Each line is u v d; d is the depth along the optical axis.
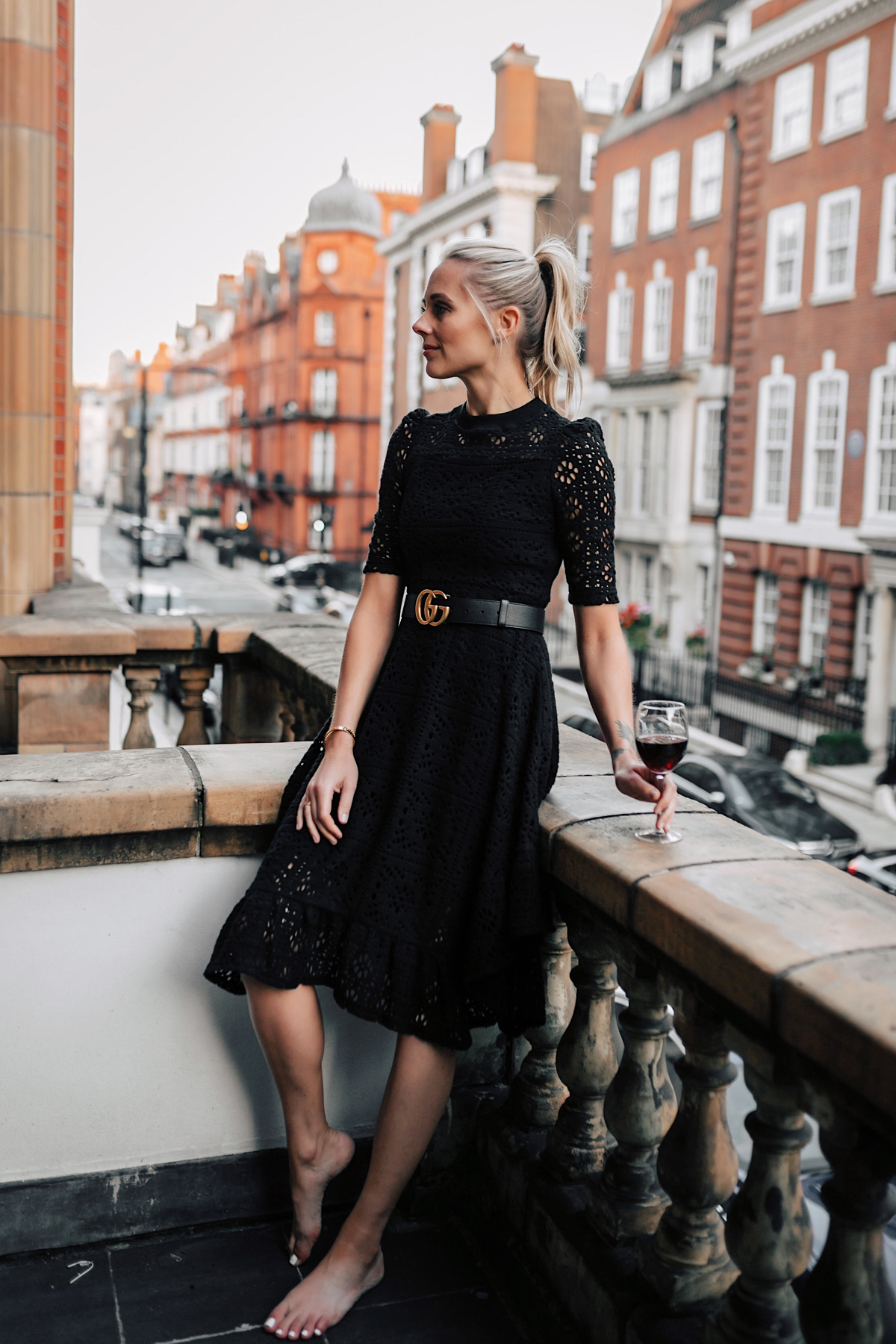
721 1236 1.67
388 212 58.44
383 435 53.25
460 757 1.84
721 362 24.59
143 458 36.94
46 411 5.96
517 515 1.86
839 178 20.84
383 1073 2.34
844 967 1.28
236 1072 2.21
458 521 1.87
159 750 2.39
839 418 21.05
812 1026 1.21
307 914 1.82
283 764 2.29
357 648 1.99
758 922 1.41
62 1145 2.13
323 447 53.22
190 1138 2.21
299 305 52.50
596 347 29.70
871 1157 1.24
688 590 26.06
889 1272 1.98
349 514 53.62
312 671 3.40
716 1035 1.53
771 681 22.92
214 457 75.75
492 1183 2.20
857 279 20.47
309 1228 2.04
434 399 41.44
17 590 5.95
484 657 1.86
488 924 1.79
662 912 1.50
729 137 23.91
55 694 4.25
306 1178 2.01
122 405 108.62
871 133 19.98
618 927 1.69
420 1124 1.86
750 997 1.31
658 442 26.91
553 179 34.38
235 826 2.12
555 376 1.99
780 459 22.73
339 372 52.72
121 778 2.14
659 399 26.61
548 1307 1.90
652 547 27.05
